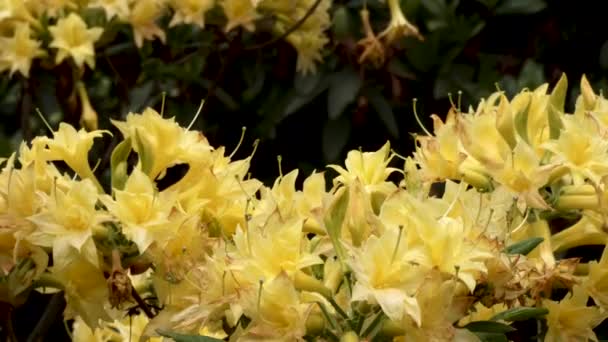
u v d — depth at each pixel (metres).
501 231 1.06
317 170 1.96
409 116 1.93
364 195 1.02
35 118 1.98
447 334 0.97
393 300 0.95
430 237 0.98
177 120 1.90
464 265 0.97
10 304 1.09
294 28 1.73
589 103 1.18
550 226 1.16
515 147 1.10
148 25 1.68
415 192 1.08
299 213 1.08
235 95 1.89
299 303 0.98
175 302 1.09
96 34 1.65
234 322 1.02
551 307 1.11
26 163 1.11
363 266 0.96
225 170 1.15
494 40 1.95
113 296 1.07
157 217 1.07
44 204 1.07
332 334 0.99
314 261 1.00
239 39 1.69
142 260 1.08
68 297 1.08
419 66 1.88
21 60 1.64
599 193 1.09
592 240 1.13
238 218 1.13
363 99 1.86
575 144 1.10
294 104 1.88
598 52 1.89
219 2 1.70
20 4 1.65
